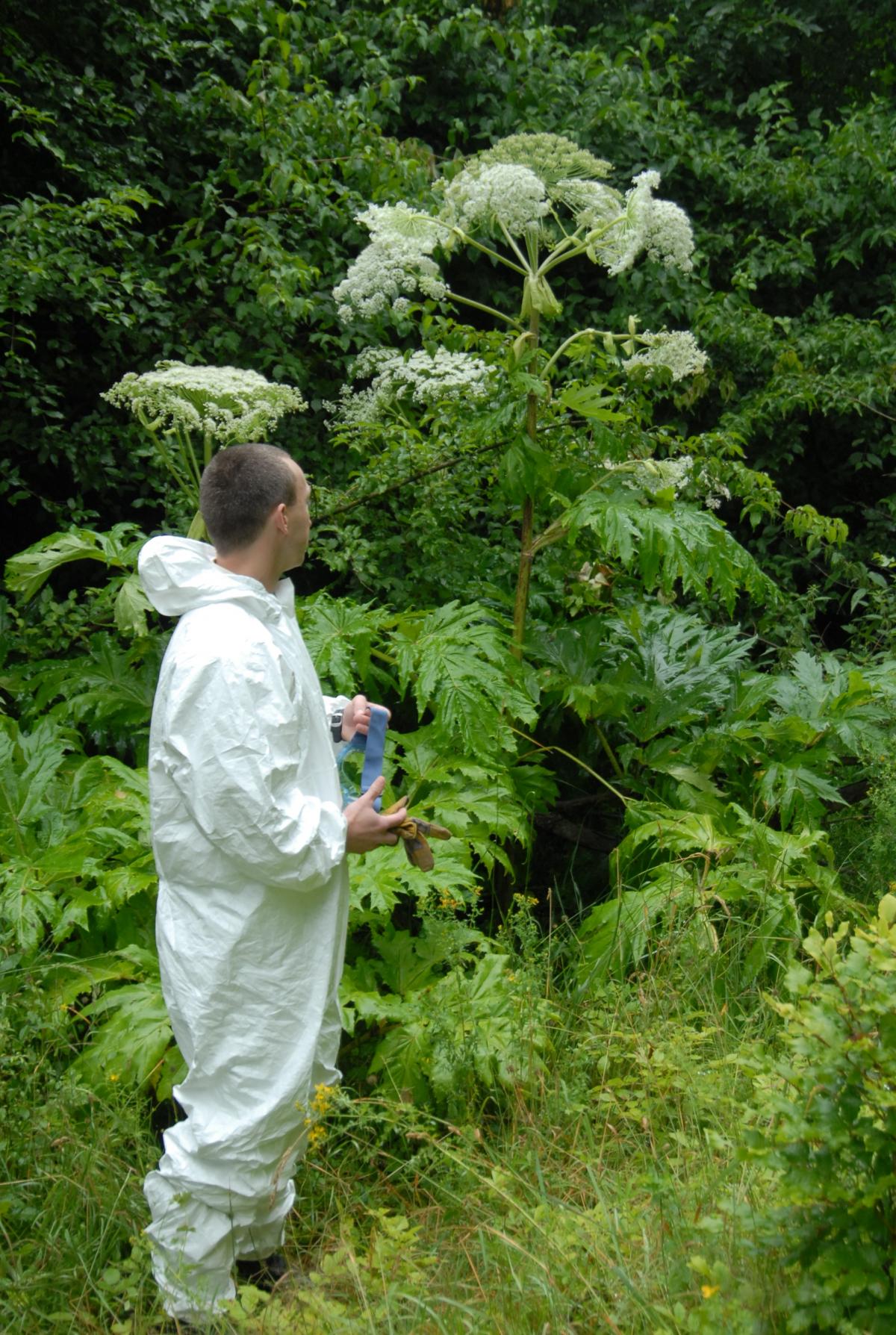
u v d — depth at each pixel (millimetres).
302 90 6531
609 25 8133
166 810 2531
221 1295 2531
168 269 5758
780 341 6766
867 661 5691
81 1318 2463
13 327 5457
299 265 5648
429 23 6863
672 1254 2344
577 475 4457
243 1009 2494
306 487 2699
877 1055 1972
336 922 2645
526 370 4398
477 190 4133
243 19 6242
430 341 5012
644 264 6730
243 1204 2514
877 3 8289
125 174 5797
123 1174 2877
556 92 7027
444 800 3938
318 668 3992
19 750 3914
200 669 2418
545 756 5023
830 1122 2006
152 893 3664
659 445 5535
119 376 5793
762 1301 2064
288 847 2408
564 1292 2303
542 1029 3262
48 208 5203
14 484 5387
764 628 6223
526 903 3658
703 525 4324
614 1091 3146
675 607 5906
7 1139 2799
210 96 5914
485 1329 2223
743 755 4539
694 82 8211
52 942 3512
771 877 3844
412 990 3535
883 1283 1922
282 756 2441
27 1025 3025
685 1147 2785
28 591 4359
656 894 3803
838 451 7488
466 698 3949
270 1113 2486
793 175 7191
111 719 4355
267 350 5926
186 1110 2562
